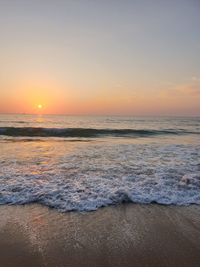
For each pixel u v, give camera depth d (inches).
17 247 124.3
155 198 193.3
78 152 424.2
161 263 114.3
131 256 118.8
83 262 114.0
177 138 738.2
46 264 112.2
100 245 127.3
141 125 1523.1
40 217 157.9
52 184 222.4
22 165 303.1
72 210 168.9
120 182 234.2
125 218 159.3
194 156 393.4
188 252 122.9
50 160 342.6
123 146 515.8
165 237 136.6
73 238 133.8
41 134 816.9
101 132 880.9
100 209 171.6
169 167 305.9
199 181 239.3
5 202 178.9
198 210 174.7
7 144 533.6
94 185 221.9
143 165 316.2
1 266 109.7
